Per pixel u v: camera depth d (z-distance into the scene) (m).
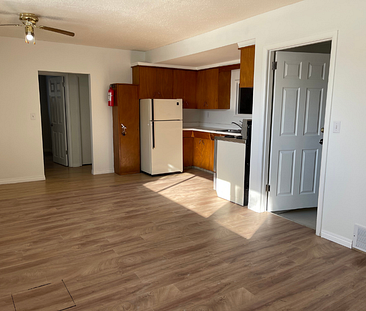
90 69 5.57
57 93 6.62
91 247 2.85
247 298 2.09
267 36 3.45
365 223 2.72
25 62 4.98
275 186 3.79
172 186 5.04
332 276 2.37
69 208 3.92
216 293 2.15
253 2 3.09
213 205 4.09
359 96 2.65
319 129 3.83
